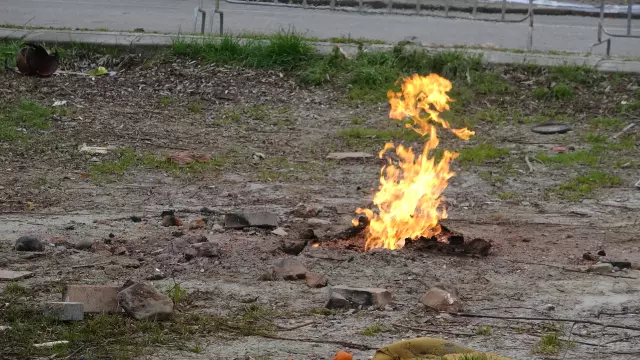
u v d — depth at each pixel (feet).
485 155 57.47
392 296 35.17
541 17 96.78
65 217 44.75
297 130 62.34
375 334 31.60
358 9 84.79
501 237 43.62
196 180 52.03
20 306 32.65
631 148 59.57
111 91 67.51
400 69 71.92
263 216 43.47
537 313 33.91
